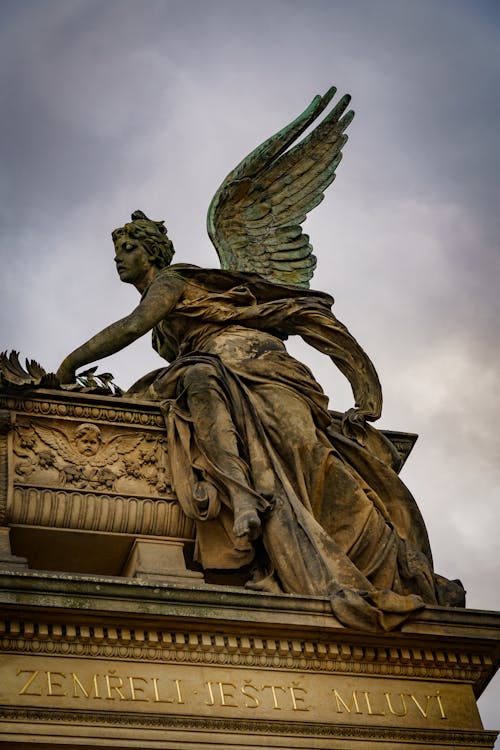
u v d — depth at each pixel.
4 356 13.85
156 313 14.70
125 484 13.52
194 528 13.52
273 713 12.24
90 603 12.04
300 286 16.11
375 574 13.56
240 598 12.47
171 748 11.78
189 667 12.28
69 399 13.74
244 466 13.52
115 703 11.91
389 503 14.19
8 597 11.84
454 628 12.98
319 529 13.27
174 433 13.77
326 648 12.66
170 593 12.28
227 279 15.15
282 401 14.08
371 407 14.84
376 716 12.53
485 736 12.70
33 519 13.16
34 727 11.57
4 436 13.40
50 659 11.98
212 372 14.02
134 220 15.80
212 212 16.53
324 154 17.42
